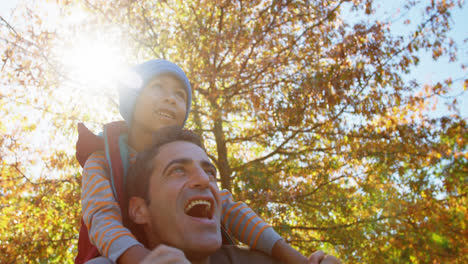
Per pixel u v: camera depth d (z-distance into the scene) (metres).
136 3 9.02
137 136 1.63
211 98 8.65
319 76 8.34
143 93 1.60
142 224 1.33
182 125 1.69
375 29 8.77
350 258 8.47
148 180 1.33
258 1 9.30
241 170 8.67
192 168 1.32
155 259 0.93
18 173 8.30
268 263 1.48
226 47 9.06
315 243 9.14
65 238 8.12
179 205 1.25
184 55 9.12
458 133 8.87
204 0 9.11
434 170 9.06
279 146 8.98
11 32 7.52
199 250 1.21
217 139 8.98
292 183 8.80
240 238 1.56
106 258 1.15
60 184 8.40
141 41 8.98
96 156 1.51
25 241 7.69
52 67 7.75
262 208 7.42
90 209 1.28
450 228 8.59
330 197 9.00
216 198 1.34
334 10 9.14
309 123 8.82
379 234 8.53
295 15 9.10
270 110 8.52
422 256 8.48
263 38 8.99
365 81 8.56
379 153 8.66
